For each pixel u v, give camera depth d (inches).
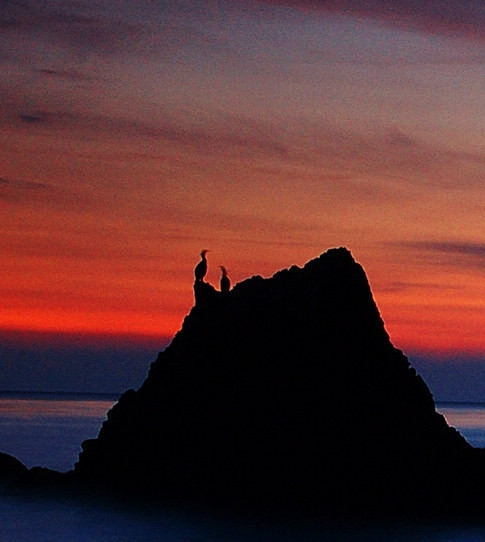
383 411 2470.5
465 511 2317.9
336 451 2385.6
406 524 2187.5
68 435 6023.6
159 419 2534.5
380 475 2381.9
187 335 2623.0
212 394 2490.2
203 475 2413.9
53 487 2559.1
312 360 2488.9
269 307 2561.5
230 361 2512.3
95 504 2356.1
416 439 2468.0
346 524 2164.1
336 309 2564.0
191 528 2158.0
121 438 2581.2
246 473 2377.0
